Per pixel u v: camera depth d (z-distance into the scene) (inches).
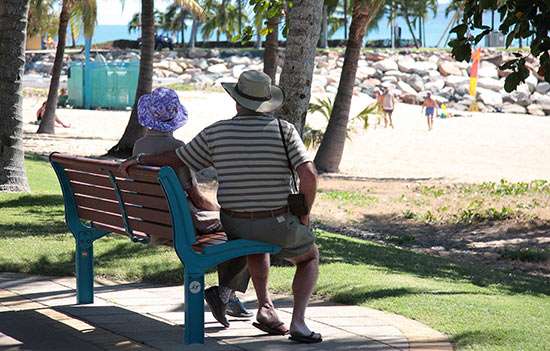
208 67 5418.3
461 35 586.9
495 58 5255.9
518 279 806.5
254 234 445.1
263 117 452.1
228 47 6604.3
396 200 1457.9
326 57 5462.6
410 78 4940.9
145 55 1926.7
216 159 450.3
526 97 4483.3
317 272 465.7
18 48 998.4
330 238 907.4
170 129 479.2
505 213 1285.7
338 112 1889.8
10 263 635.5
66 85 4372.5
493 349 444.1
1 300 544.4
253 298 567.5
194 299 442.0
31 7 3203.7
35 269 627.8
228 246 441.1
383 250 866.1
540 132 3068.4
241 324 496.4
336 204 1408.7
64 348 433.7
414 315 519.2
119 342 447.5
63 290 575.2
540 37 566.3
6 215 858.8
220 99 4052.7
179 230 434.9
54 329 472.1
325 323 502.3
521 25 568.4
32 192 1029.2
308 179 444.5
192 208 471.8
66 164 517.0
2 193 987.3
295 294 461.1
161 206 449.7
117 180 479.5
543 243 1129.4
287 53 690.8
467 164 2185.0
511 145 2657.5
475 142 2731.3
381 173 1935.3
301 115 692.7
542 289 732.7
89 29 2763.3
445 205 1403.8
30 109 3553.2
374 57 5349.4
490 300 587.5
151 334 465.7
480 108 4429.1
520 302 600.4
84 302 538.3
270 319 468.1
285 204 449.4
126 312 517.3
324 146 1900.8
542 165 2187.5
